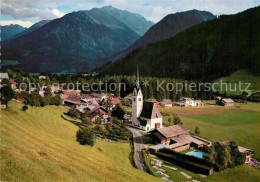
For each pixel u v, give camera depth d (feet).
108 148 270.87
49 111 351.05
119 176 177.47
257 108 594.24
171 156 268.21
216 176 230.89
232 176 231.09
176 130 337.11
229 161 246.68
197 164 245.65
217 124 422.00
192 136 347.77
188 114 509.76
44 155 156.35
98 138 305.73
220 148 252.42
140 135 355.97
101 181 156.97
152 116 395.75
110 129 358.02
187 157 258.78
